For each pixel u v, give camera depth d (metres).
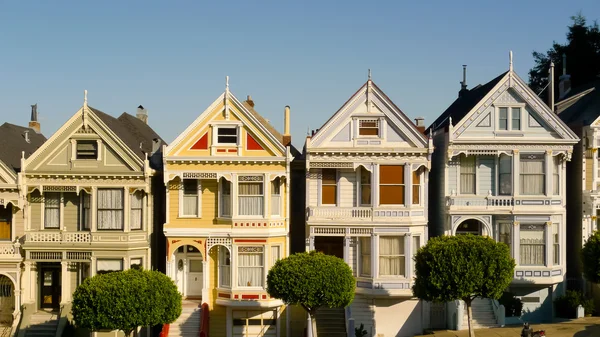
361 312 41.81
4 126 49.19
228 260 42.41
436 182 45.12
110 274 36.62
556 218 42.75
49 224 42.88
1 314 43.06
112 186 42.22
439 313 42.28
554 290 42.88
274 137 41.88
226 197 42.53
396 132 42.22
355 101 42.16
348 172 42.62
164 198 45.62
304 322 42.34
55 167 42.31
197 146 42.16
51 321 41.69
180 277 43.81
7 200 42.12
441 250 36.38
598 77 61.66
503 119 42.56
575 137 42.38
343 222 41.81
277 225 42.28
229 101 42.09
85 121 42.12
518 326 40.62
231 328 42.31
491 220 42.69
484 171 43.19
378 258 41.62
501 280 36.12
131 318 35.41
